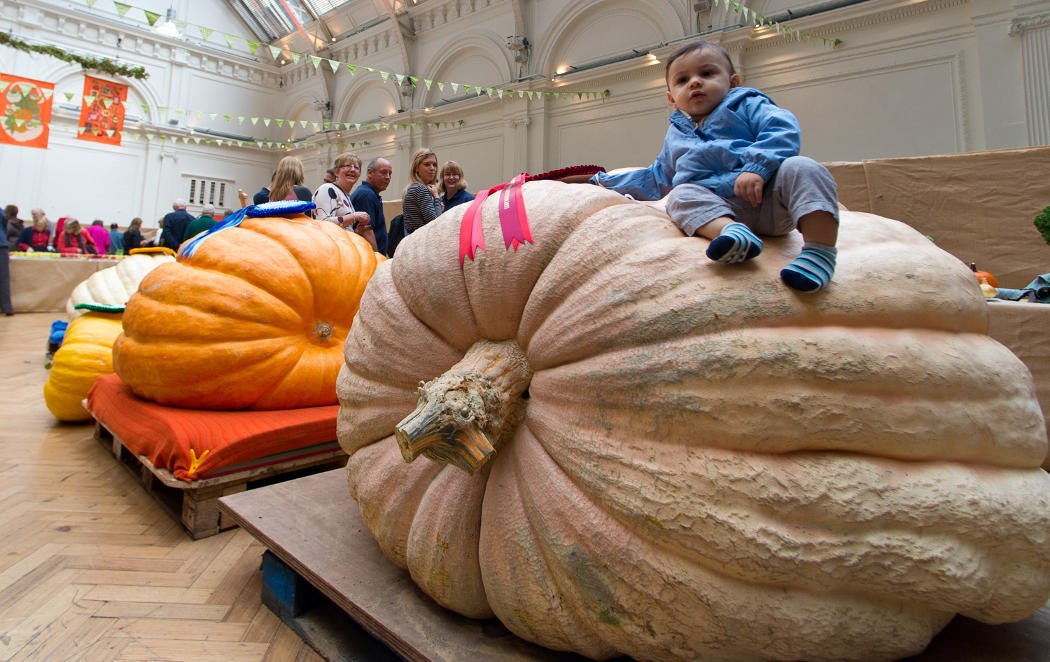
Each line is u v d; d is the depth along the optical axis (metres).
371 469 1.52
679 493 1.01
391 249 5.07
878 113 8.31
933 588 0.94
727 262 1.06
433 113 14.35
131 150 17.55
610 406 1.12
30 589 1.74
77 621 1.59
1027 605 1.01
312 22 17.28
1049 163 3.16
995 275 3.30
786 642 0.98
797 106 9.03
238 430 2.32
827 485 0.95
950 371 1.01
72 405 3.50
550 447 1.20
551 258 1.30
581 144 11.70
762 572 0.96
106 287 5.16
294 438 2.41
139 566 1.92
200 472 2.13
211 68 18.67
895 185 3.53
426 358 1.46
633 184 1.60
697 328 1.05
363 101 16.55
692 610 1.01
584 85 11.61
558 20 11.90
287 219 2.97
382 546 1.50
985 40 7.47
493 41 12.99
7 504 2.36
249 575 1.91
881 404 0.98
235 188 19.38
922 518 0.94
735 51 9.46
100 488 2.59
